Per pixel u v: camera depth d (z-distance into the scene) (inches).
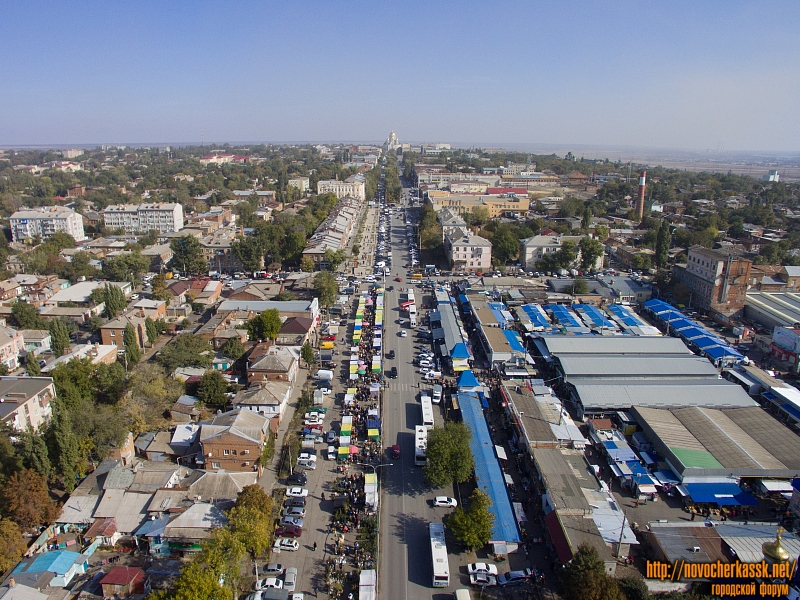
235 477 3617.1
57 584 2908.5
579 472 3740.2
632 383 4963.1
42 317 6692.9
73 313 6855.3
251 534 3019.2
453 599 2906.0
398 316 7253.9
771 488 3663.9
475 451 4020.7
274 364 5073.8
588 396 4704.7
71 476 3622.0
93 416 3914.9
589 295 7795.3
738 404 4662.9
